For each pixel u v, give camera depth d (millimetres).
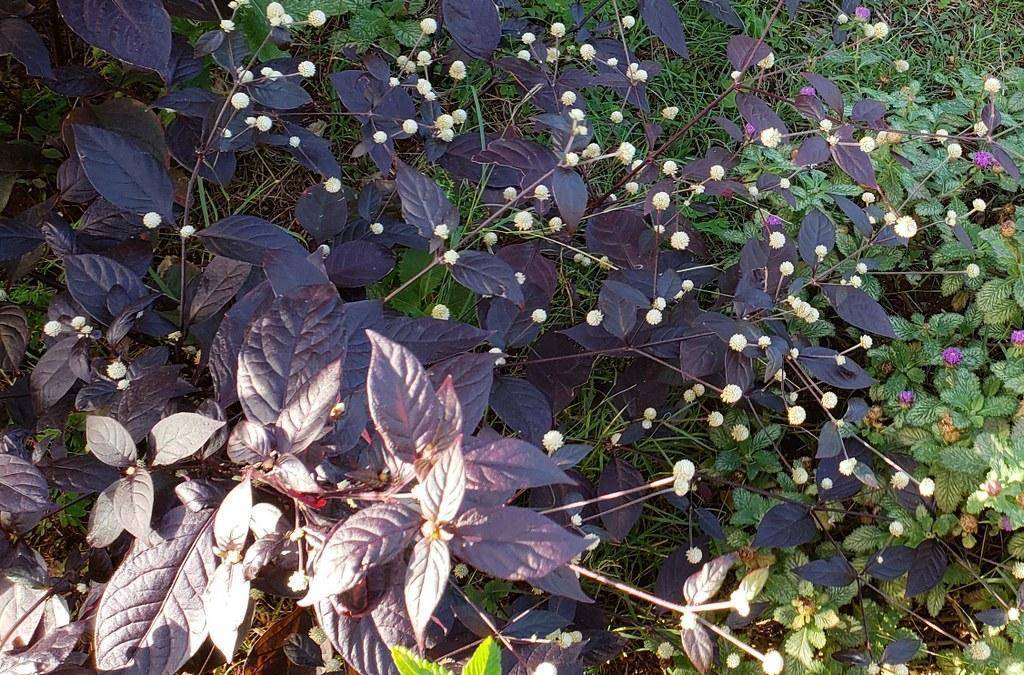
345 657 529
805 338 808
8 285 664
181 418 502
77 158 669
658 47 1029
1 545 546
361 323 592
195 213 869
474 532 444
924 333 852
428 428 454
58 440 590
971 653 721
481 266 651
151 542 531
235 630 499
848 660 703
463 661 588
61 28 813
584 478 739
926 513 764
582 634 691
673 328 728
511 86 969
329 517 520
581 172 860
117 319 579
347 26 970
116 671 513
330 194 730
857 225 780
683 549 750
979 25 1105
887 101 978
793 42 1061
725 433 819
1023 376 796
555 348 762
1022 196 968
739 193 880
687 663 734
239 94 677
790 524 735
